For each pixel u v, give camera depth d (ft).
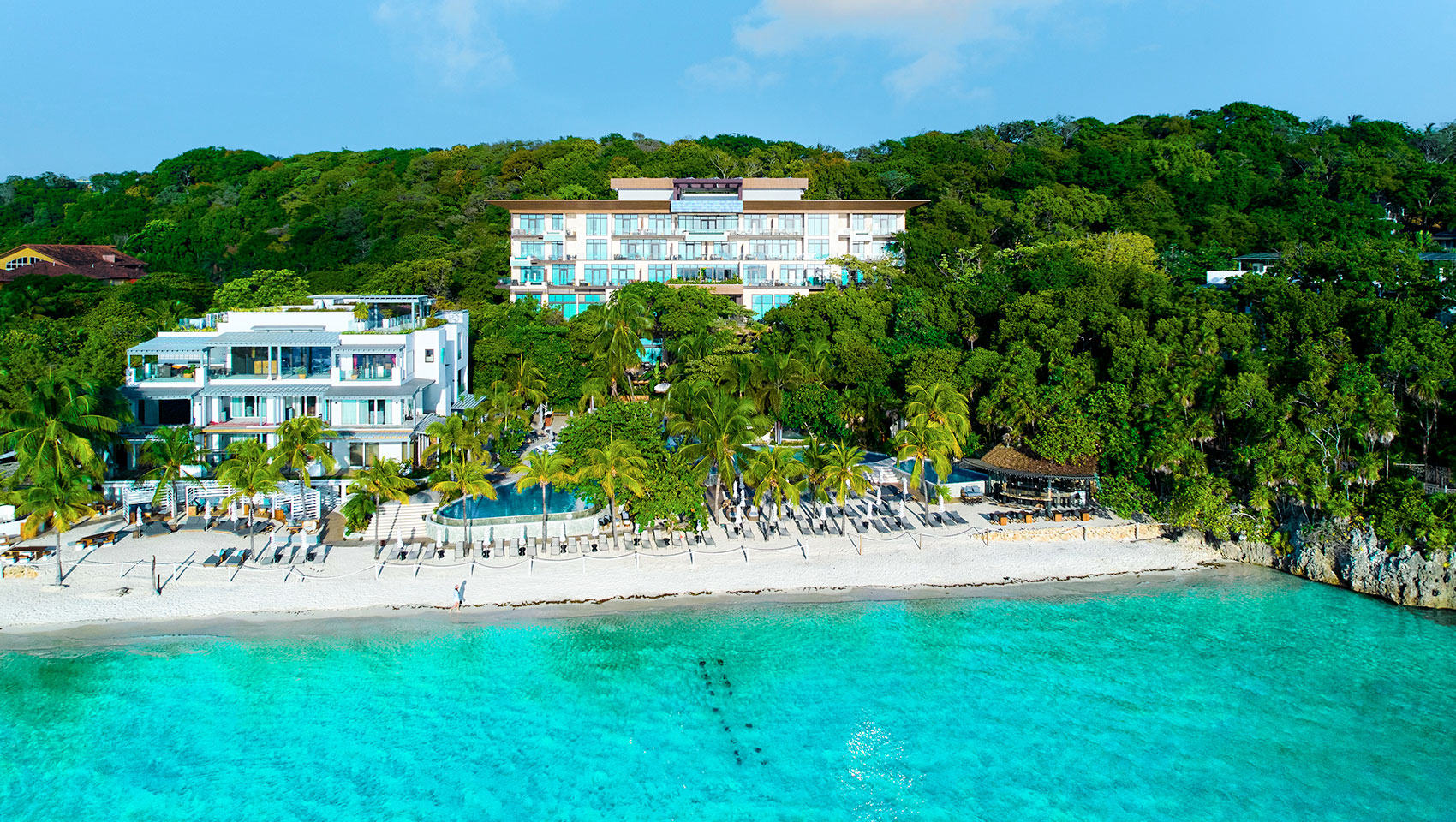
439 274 385.91
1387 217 412.57
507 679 151.12
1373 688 150.20
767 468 196.75
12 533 195.72
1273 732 138.82
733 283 390.63
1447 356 216.33
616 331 283.38
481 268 408.67
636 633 166.40
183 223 532.32
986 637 166.91
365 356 252.83
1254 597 183.52
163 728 137.28
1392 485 187.62
